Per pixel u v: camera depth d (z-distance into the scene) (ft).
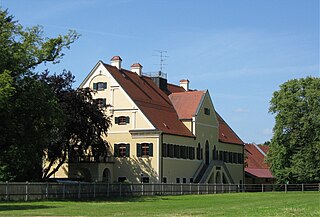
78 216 106.32
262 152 414.21
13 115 164.66
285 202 161.68
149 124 264.93
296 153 310.04
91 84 279.08
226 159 329.93
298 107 308.40
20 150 175.01
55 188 181.47
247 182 369.50
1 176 201.26
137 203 164.35
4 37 161.99
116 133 271.49
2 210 125.59
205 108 306.35
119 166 269.03
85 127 231.09
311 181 309.42
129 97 270.26
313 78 312.71
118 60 288.71
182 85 343.26
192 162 289.74
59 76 232.73
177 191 245.04
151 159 263.08
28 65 173.27
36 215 108.99
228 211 118.83
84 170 260.42
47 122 174.50
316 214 103.76
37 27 177.58
